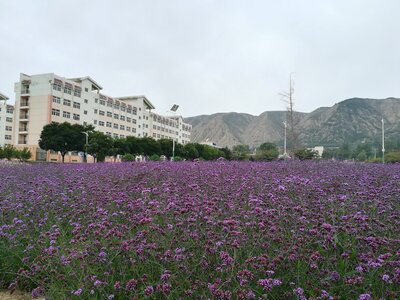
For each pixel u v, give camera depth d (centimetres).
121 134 8844
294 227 414
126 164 1512
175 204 487
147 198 576
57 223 491
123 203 570
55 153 6894
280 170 1022
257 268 317
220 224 413
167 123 11700
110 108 8431
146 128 10256
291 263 335
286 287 316
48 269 375
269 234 380
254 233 391
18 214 556
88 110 7650
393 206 539
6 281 416
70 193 696
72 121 7200
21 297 390
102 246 373
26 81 6794
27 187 753
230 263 311
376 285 304
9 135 7906
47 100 6644
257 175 851
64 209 588
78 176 959
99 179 886
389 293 277
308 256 337
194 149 6825
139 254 353
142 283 326
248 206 533
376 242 352
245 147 11831
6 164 1817
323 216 459
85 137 5544
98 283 303
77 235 415
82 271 339
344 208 500
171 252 343
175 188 643
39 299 377
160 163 1442
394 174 916
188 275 324
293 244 365
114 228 413
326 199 549
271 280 287
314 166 1187
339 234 410
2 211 546
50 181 835
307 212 456
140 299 299
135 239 375
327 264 337
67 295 327
